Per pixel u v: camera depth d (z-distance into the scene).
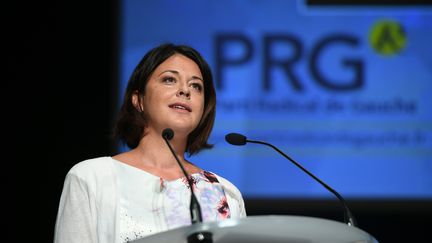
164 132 5.37
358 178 10.84
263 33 11.11
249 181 10.80
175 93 5.72
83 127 11.74
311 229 3.93
